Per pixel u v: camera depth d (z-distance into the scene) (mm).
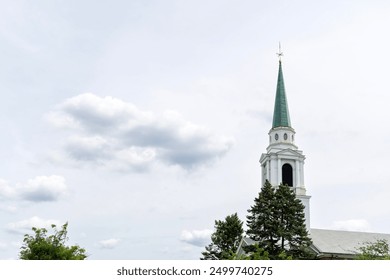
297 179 76062
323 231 74312
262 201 54281
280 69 84688
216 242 70312
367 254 43031
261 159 80188
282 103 81688
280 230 51062
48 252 28125
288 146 78438
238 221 73188
